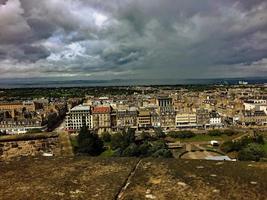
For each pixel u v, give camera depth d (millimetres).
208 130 192500
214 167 10555
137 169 10656
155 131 184375
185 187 8859
